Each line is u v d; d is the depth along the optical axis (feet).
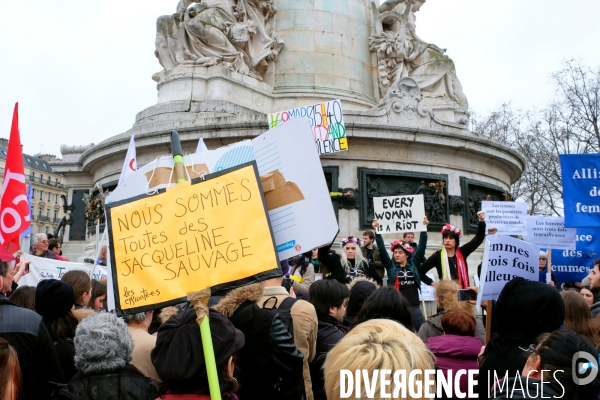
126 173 32.07
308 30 74.28
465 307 21.24
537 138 140.97
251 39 70.38
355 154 58.23
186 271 12.36
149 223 12.75
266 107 69.26
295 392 15.31
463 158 63.00
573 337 11.14
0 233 27.30
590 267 38.34
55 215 301.22
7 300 15.47
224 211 12.70
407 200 38.40
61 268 32.48
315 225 13.73
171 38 69.41
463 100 77.46
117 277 12.55
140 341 15.89
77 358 12.73
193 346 11.71
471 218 63.00
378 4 84.23
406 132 58.75
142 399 12.62
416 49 78.02
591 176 36.35
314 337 16.84
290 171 14.06
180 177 13.19
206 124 57.31
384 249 33.01
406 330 9.91
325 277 32.27
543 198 158.71
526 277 20.75
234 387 12.32
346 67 74.49
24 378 14.82
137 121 64.75
